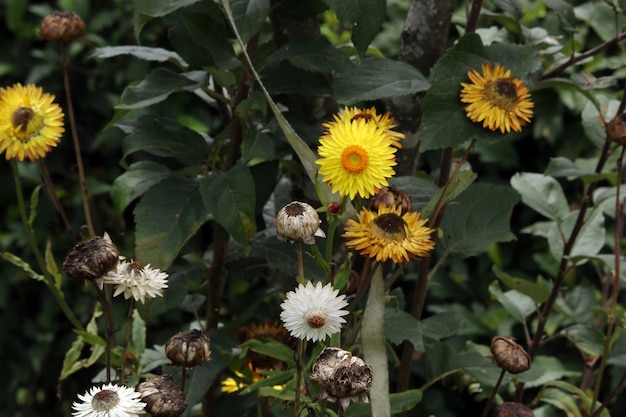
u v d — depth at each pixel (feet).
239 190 6.00
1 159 13.92
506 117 5.24
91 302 14.29
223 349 6.58
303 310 4.56
